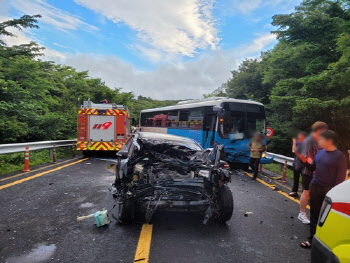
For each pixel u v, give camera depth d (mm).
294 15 13695
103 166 10883
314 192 4078
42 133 14641
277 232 4758
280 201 6887
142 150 5543
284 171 9727
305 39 14086
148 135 6691
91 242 3975
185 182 4902
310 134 4496
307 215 5801
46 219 4754
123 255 3631
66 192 6516
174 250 3850
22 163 10398
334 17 12734
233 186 8422
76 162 11742
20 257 3447
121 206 4754
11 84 13156
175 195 4754
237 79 27750
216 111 11133
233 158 11680
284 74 18578
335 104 12000
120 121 13891
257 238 4445
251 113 12188
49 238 4027
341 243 2129
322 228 2373
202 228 4770
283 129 16859
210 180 4941
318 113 12727
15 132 12617
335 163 3895
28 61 15250
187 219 5195
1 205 5355
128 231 4465
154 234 4391
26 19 13492
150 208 4590
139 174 4965
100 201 5906
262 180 9836
